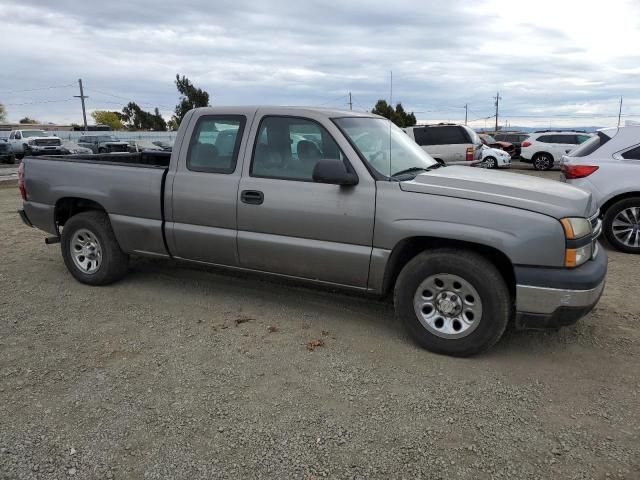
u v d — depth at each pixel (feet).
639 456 9.12
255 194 14.35
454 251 12.44
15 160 99.04
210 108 15.65
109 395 11.07
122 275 18.15
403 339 13.75
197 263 16.11
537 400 10.89
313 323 14.80
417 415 10.36
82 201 17.90
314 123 13.99
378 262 13.07
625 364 12.42
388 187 12.84
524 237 11.55
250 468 8.86
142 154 20.90
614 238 23.50
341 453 9.24
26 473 8.72
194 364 12.42
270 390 11.27
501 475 8.68
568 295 11.45
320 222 13.55
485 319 12.12
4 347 13.34
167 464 8.96
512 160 103.60
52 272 19.89
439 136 45.24
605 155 23.43
